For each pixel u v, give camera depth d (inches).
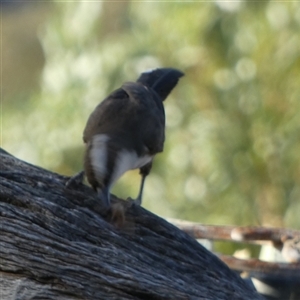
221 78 550.9
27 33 1202.6
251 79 539.2
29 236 219.6
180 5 541.6
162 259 242.7
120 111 296.8
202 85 564.4
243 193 555.8
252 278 293.0
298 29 516.4
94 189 240.1
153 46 556.7
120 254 224.5
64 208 240.8
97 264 211.9
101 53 565.6
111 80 557.0
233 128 553.9
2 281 209.6
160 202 562.9
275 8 518.9
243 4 525.0
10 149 596.4
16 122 607.8
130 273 214.2
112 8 677.9
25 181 258.5
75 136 568.1
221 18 532.7
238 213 556.7
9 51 1176.8
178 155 561.9
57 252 215.3
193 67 558.9
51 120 577.3
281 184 555.8
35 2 1258.0
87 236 234.8
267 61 531.5
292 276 286.2
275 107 541.3
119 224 249.0
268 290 290.4
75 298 205.8
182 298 207.3
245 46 533.3
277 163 550.9
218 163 554.6
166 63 556.1
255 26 527.5
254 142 550.9
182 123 568.4
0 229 221.6
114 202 269.6
